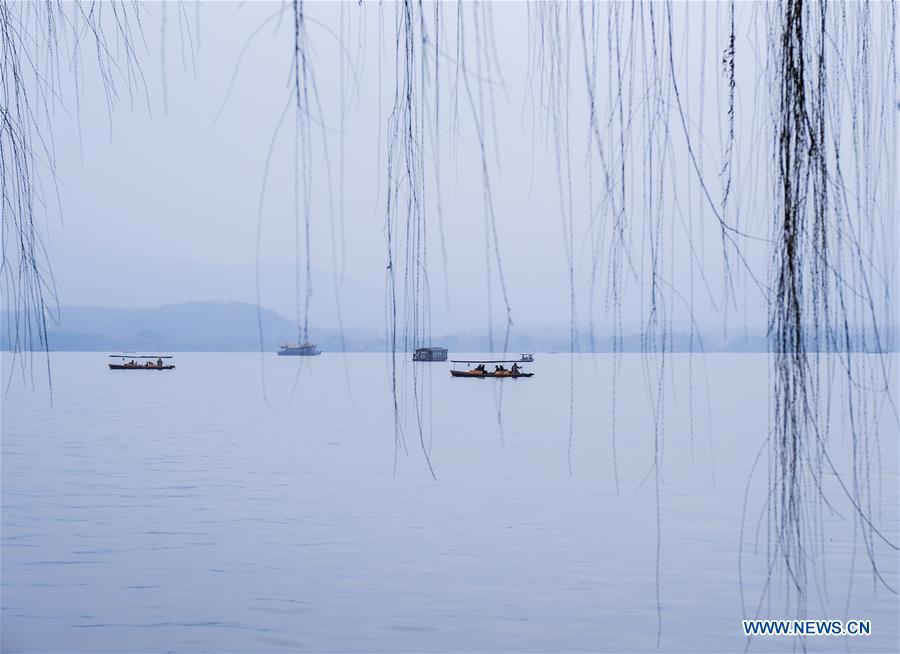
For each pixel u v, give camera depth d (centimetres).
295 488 1847
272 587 1062
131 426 3450
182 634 895
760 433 3084
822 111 194
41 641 866
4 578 1102
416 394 205
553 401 5106
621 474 2033
